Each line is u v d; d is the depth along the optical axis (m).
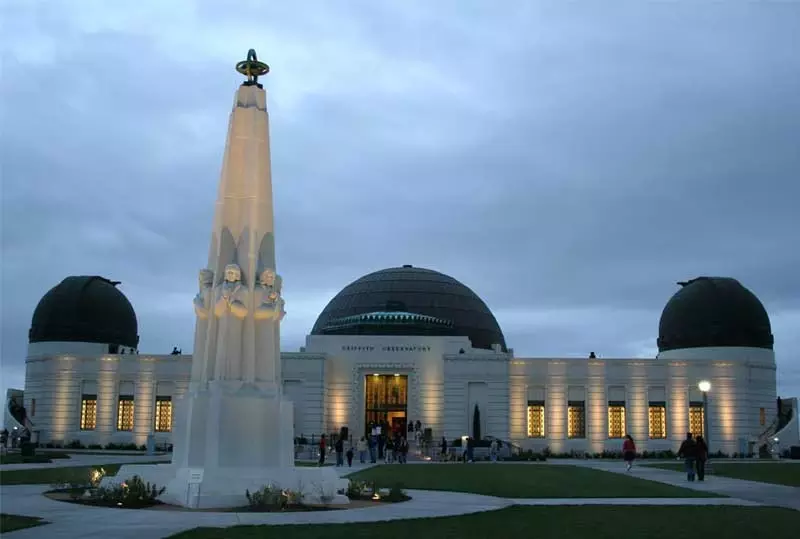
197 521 20.62
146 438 74.31
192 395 26.94
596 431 73.88
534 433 74.12
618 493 32.34
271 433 26.72
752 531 20.92
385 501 27.19
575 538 19.05
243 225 28.06
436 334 82.19
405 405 76.38
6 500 25.62
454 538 18.45
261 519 21.27
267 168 28.92
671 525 21.81
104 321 81.19
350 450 52.00
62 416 75.50
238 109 28.84
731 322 78.75
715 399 75.19
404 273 89.56
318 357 74.31
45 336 79.94
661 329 83.81
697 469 41.34
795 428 77.62
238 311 27.12
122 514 21.97
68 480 32.50
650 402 74.88
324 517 21.97
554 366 74.81
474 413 72.44
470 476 41.38
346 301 88.56
